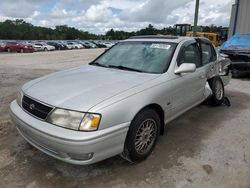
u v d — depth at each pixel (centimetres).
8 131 384
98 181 270
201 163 304
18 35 9162
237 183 268
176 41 394
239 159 315
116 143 262
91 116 244
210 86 495
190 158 316
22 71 1034
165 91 323
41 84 312
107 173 283
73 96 267
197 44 439
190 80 384
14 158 309
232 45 933
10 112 306
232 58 859
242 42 948
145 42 412
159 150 334
